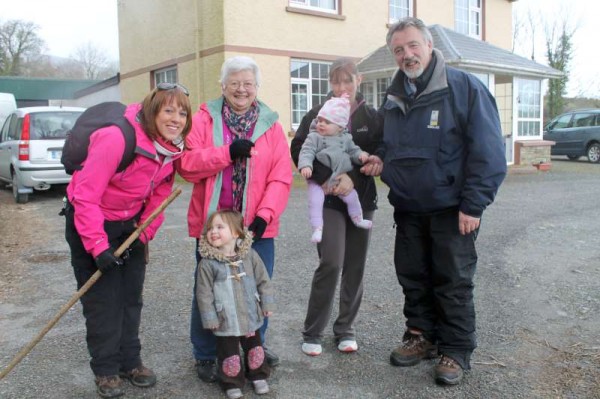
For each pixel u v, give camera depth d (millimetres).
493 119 3180
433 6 16891
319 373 3381
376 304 4531
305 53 13914
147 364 3523
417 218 3434
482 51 14672
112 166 2803
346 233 3621
